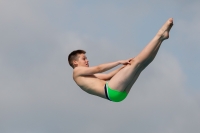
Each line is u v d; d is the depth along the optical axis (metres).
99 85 40.88
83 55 42.72
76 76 41.69
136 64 39.47
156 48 39.34
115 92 40.06
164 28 39.22
